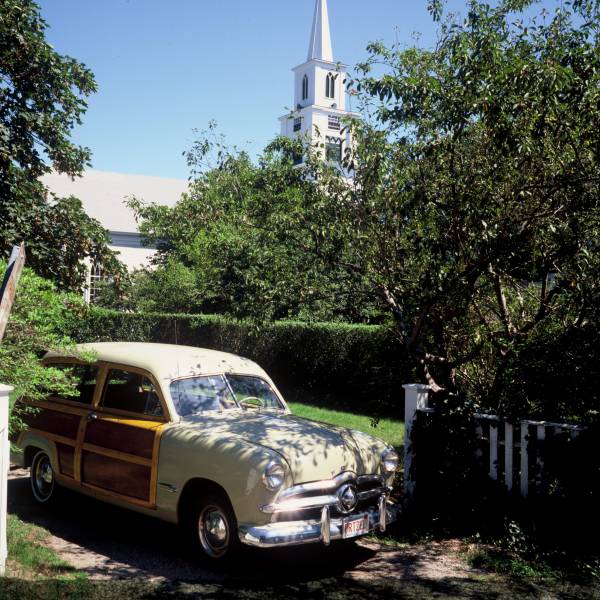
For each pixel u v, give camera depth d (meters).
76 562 5.52
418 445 6.88
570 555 5.61
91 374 6.99
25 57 12.62
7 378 6.08
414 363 7.97
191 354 6.97
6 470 4.91
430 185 7.09
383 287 7.81
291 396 15.68
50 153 13.52
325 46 71.19
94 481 6.54
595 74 6.23
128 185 49.97
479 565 5.59
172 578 5.18
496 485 6.40
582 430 5.85
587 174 6.30
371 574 5.39
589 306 6.59
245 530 5.12
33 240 12.60
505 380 6.86
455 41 7.11
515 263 6.89
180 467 5.70
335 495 5.44
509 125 6.28
